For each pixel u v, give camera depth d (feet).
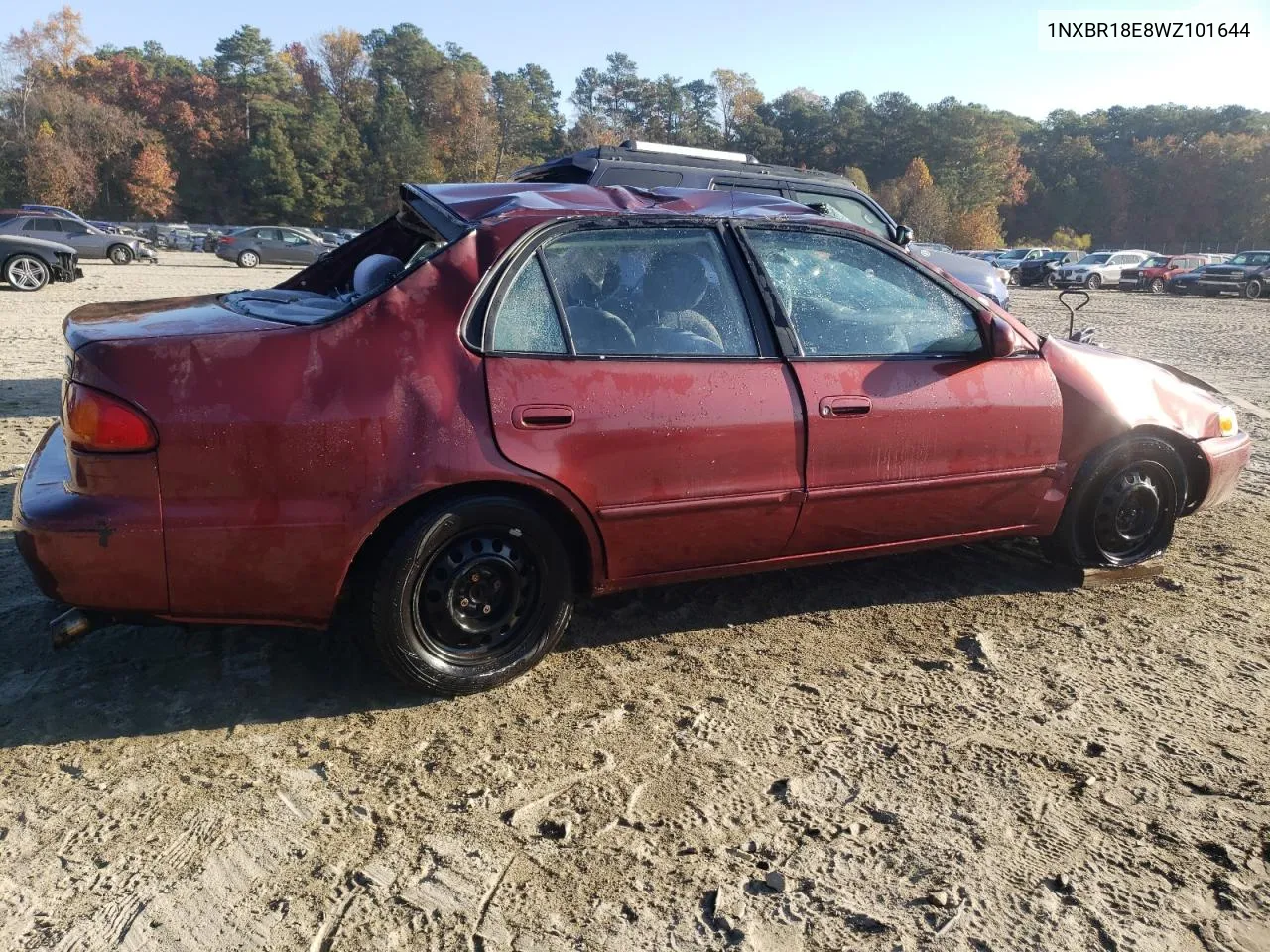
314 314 9.79
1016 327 12.41
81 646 10.87
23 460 18.62
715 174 23.40
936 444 11.53
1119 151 450.71
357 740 9.20
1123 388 13.00
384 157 333.83
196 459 8.57
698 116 463.83
